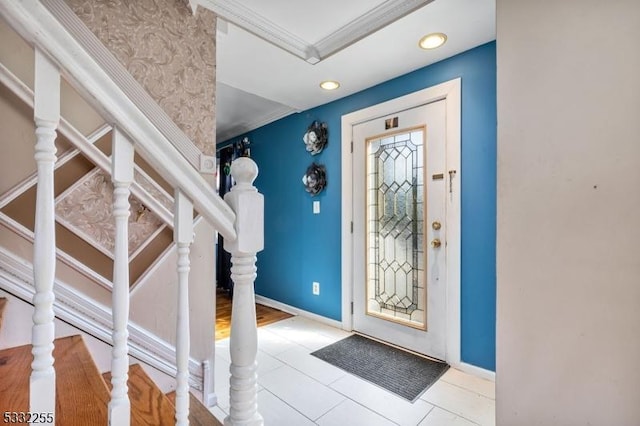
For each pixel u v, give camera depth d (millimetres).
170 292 1603
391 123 2512
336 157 2926
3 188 1248
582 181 938
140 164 1552
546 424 1008
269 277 3693
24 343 1191
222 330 2898
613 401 884
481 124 2023
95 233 1444
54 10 1312
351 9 1755
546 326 1011
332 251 2965
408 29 1844
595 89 914
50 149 597
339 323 2887
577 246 948
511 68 1089
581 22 940
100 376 1021
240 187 809
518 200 1071
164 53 1567
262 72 2375
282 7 1734
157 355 1534
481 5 1640
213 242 1727
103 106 614
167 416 1047
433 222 2260
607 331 897
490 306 1980
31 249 1250
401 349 2398
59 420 812
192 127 1648
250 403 792
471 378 1989
